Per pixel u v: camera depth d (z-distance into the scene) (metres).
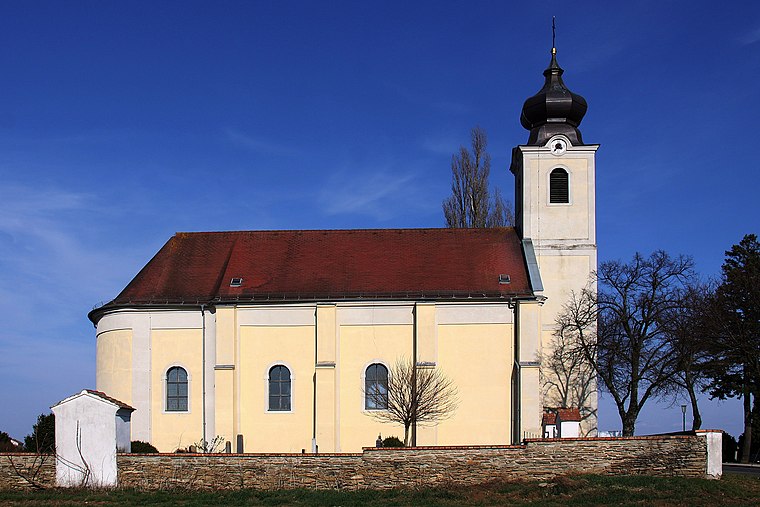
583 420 48.75
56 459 32.31
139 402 48.84
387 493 30.53
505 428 47.38
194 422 48.53
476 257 51.59
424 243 52.81
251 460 32.09
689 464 31.45
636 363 46.88
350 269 51.03
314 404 48.03
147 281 51.28
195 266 52.34
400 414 46.22
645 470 31.53
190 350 49.22
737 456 62.53
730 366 57.34
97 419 32.41
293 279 50.47
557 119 53.38
